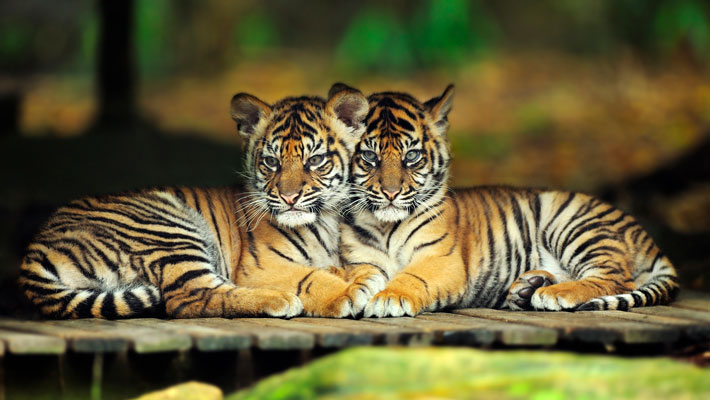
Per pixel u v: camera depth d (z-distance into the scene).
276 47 41.25
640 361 7.82
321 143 10.06
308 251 10.28
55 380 7.89
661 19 35.28
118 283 9.45
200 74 37.41
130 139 23.17
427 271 10.02
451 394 7.25
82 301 8.92
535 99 31.36
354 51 37.44
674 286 10.37
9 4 37.66
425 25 37.16
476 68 36.12
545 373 7.55
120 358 8.02
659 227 15.17
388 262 10.48
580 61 36.41
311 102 10.36
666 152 24.34
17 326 8.45
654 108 28.62
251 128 10.52
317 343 8.04
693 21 34.53
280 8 42.72
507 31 40.91
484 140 26.83
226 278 10.14
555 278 10.85
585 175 23.27
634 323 8.68
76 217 9.59
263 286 9.93
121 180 20.05
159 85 35.91
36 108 30.80
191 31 38.31
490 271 10.72
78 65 37.56
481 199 10.94
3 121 23.25
